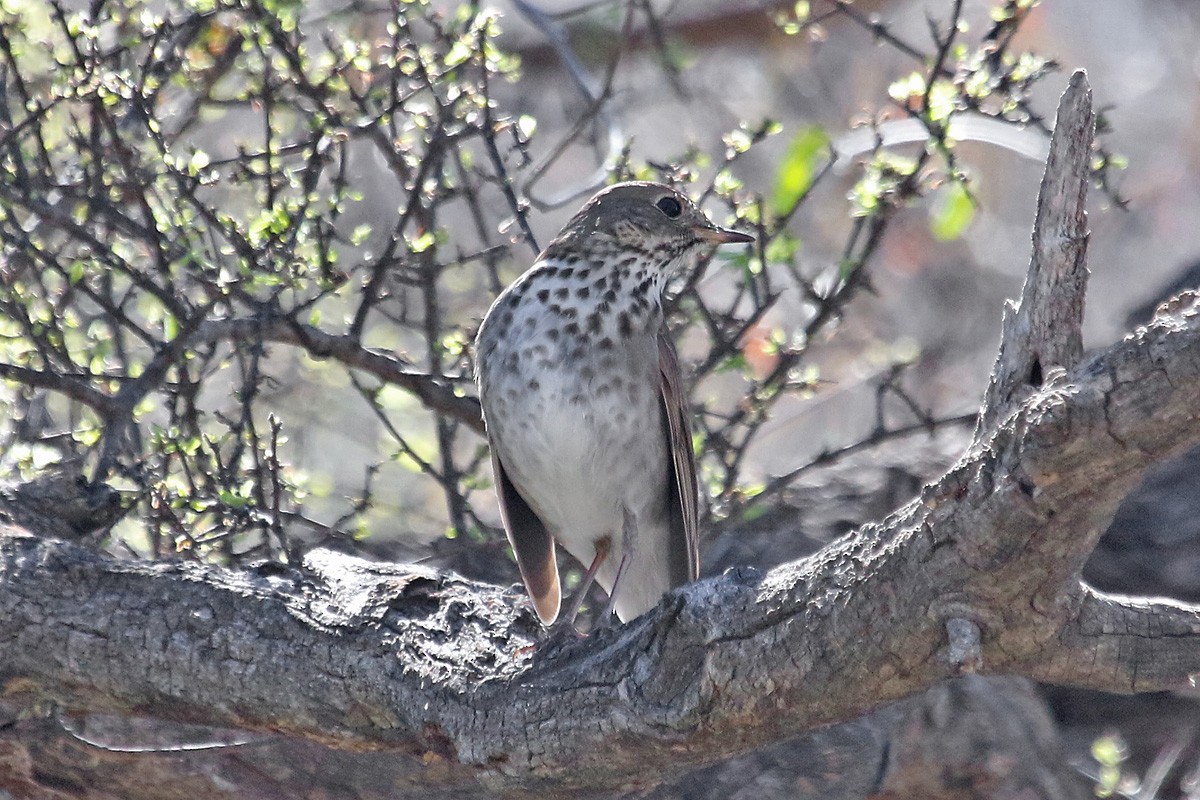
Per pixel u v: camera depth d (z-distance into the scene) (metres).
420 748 8.20
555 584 10.91
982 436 6.17
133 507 10.05
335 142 11.40
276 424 10.42
